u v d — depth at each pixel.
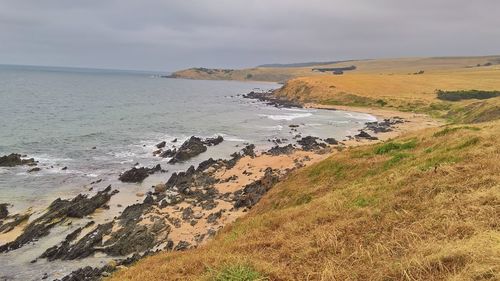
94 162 41.19
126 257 22.25
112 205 29.72
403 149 23.09
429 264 8.20
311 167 25.44
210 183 35.12
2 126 56.06
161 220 26.67
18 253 22.08
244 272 9.34
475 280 7.18
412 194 12.72
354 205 13.31
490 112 53.34
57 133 53.91
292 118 77.81
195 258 11.20
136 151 47.00
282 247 11.10
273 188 26.55
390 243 9.95
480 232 9.00
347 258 9.73
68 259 21.69
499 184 11.44
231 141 54.53
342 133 60.97
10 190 31.27
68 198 30.19
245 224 15.67
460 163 14.43
